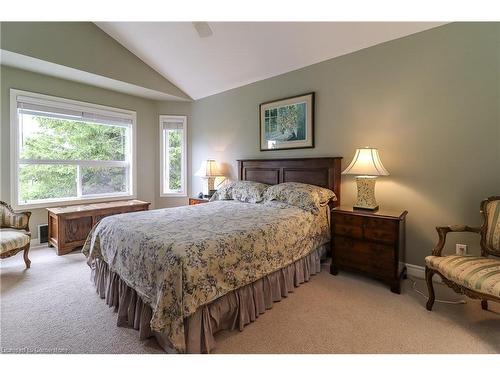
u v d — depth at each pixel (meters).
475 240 2.29
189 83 4.30
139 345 1.60
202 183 4.72
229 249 1.72
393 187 2.68
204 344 1.53
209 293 1.54
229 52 3.35
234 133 4.19
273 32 2.87
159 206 4.91
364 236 2.42
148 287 1.59
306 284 2.45
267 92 3.72
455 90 2.31
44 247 3.48
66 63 3.19
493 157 2.17
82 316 1.91
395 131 2.64
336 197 2.96
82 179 4.02
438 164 2.43
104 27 3.42
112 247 2.02
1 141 3.20
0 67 3.15
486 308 1.97
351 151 2.95
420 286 2.38
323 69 3.13
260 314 1.95
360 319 1.87
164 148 4.88
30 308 2.01
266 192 3.13
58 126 3.72
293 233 2.29
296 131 3.38
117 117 4.27
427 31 2.42
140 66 3.94
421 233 2.54
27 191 3.48
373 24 2.54
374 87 2.76
